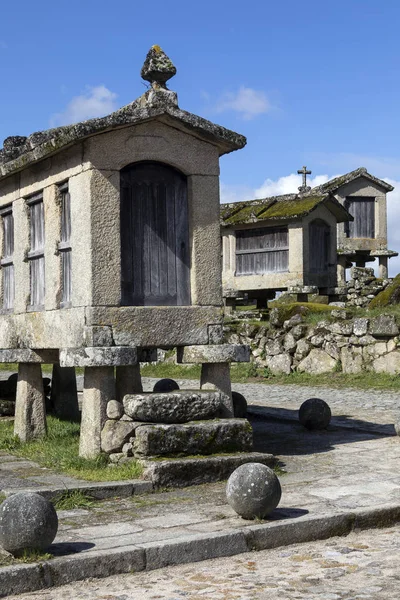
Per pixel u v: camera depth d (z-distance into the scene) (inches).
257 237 913.5
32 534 236.1
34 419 436.1
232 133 390.3
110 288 366.9
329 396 634.2
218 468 340.8
